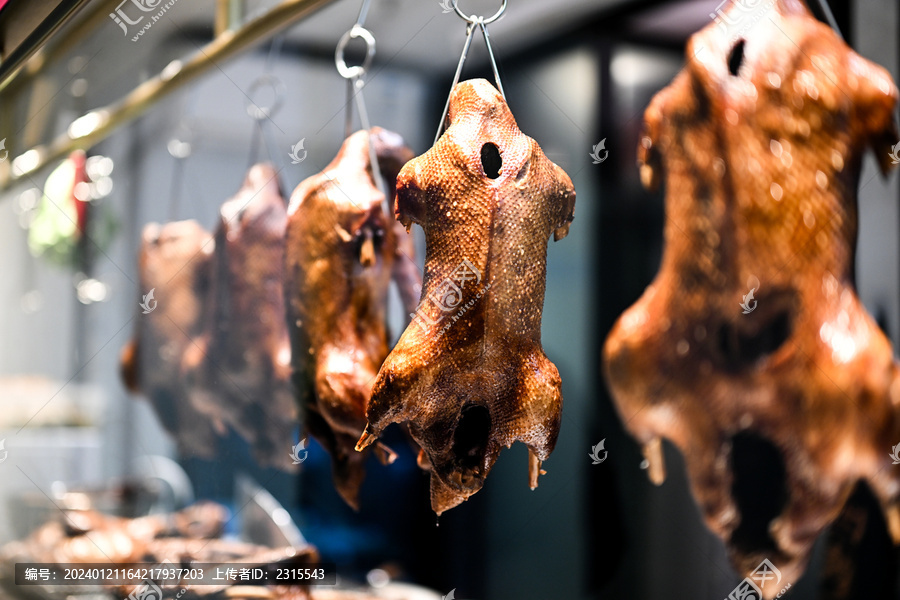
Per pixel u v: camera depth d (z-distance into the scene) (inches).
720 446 60.3
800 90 54.6
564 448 93.7
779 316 56.6
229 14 59.9
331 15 76.0
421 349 39.6
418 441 41.1
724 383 58.7
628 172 89.0
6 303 109.2
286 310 52.7
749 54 56.3
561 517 93.3
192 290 72.2
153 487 91.3
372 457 89.0
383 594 71.6
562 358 95.1
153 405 75.6
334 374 49.4
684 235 59.4
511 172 39.9
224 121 86.9
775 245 54.8
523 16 81.6
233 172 87.5
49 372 107.0
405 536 90.4
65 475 100.2
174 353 72.6
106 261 100.9
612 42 86.4
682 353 60.2
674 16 82.1
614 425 91.0
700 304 59.2
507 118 40.9
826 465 54.2
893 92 53.9
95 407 104.5
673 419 61.1
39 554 67.7
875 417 52.9
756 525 63.1
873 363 53.0
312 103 86.4
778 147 55.0
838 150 54.4
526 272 39.8
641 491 88.2
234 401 64.6
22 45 51.1
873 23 65.7
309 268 50.7
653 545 86.5
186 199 89.0
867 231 65.3
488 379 39.9
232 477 79.7
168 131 92.0
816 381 53.9
